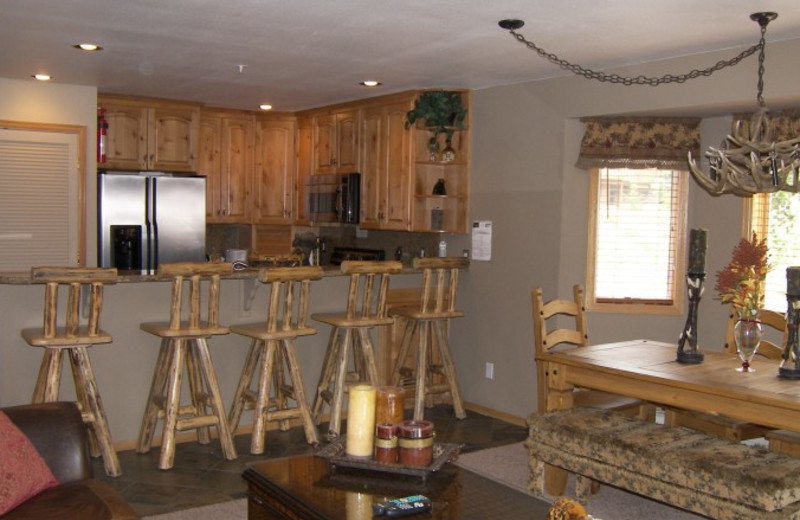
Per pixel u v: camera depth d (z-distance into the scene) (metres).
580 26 3.88
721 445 3.43
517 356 5.61
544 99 5.38
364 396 2.91
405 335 5.71
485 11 3.64
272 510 2.75
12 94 5.93
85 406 4.27
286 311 4.77
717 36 4.05
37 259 6.14
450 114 5.88
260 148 7.59
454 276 5.68
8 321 4.48
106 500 2.74
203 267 4.42
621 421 3.81
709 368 3.72
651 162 5.25
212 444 4.93
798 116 4.59
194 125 7.04
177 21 3.99
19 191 6.03
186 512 3.79
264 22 3.97
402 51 4.59
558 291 5.33
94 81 5.94
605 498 4.18
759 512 2.98
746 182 3.40
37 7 3.76
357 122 6.62
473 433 5.36
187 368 4.84
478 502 2.64
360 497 2.65
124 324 4.80
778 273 5.10
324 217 6.97
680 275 5.51
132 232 6.60
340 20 3.89
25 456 2.76
